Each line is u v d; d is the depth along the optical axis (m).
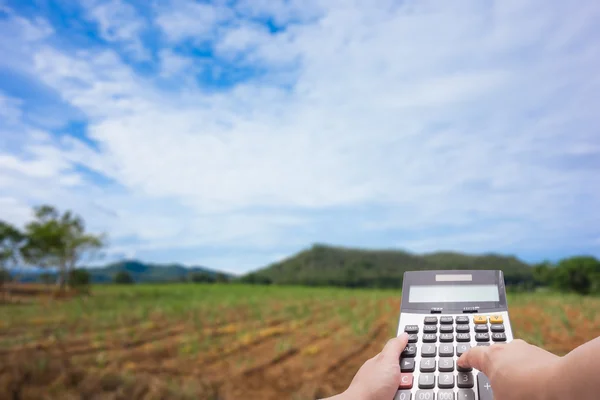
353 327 9.45
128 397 6.54
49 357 7.70
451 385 1.07
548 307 7.94
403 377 1.10
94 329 10.56
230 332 10.00
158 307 13.46
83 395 6.48
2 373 6.83
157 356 8.38
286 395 6.45
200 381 6.99
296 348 8.48
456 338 1.26
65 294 19.03
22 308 13.26
